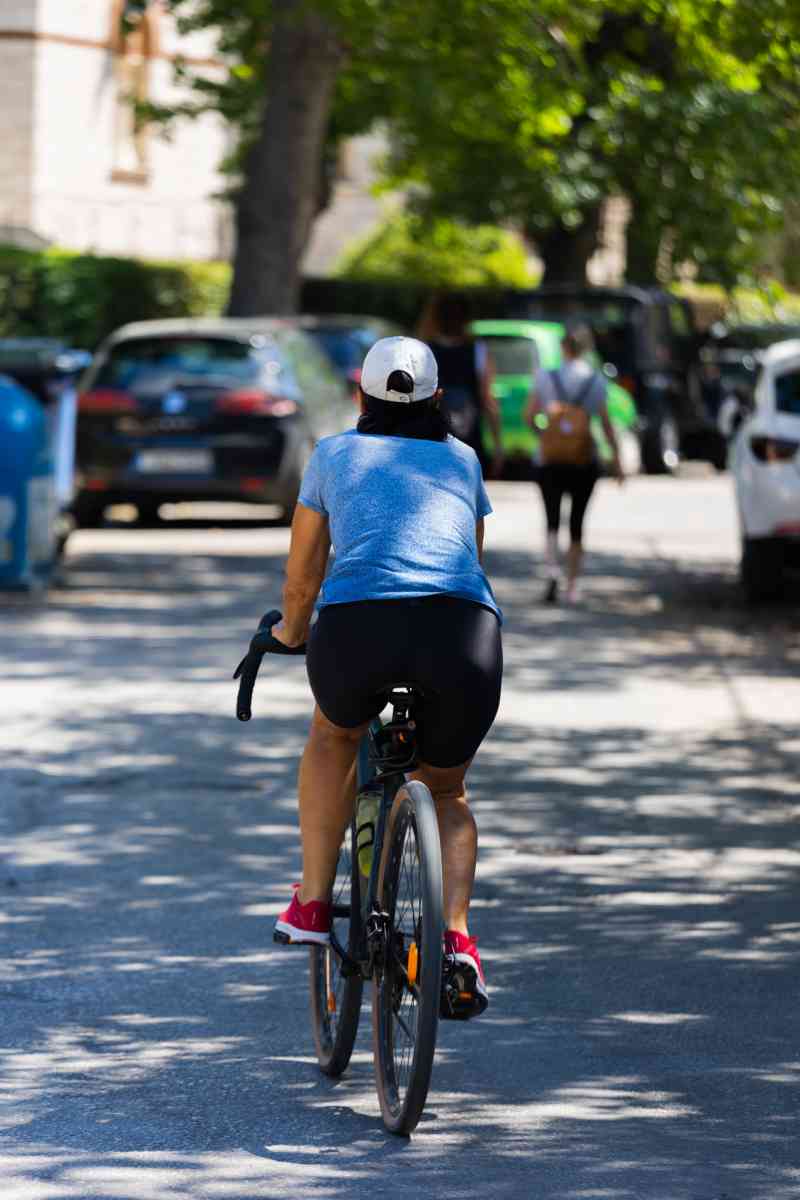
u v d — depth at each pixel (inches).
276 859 752.3
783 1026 572.4
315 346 2032.5
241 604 1430.9
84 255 2928.2
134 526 1978.3
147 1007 585.3
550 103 1763.0
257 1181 454.6
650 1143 481.4
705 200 1993.1
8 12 3432.6
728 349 2906.0
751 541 1488.7
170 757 924.6
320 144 2475.4
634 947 649.0
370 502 506.6
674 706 1083.9
